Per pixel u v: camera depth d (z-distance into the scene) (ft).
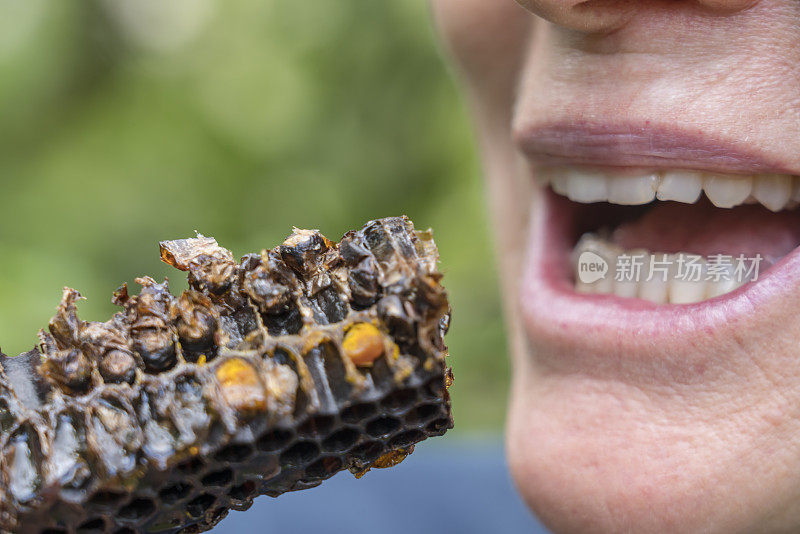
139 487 1.13
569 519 1.33
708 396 1.29
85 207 3.46
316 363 1.15
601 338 1.32
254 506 1.84
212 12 3.99
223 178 3.67
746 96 1.27
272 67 3.95
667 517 1.30
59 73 3.76
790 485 1.28
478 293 3.60
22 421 1.13
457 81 1.59
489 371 3.48
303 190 3.80
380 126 4.02
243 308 1.16
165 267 3.43
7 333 2.60
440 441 2.82
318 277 1.16
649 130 1.30
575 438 1.32
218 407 1.14
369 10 3.98
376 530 1.81
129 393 1.14
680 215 1.41
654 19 1.28
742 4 1.26
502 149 1.51
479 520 1.81
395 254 1.16
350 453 1.17
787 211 1.37
